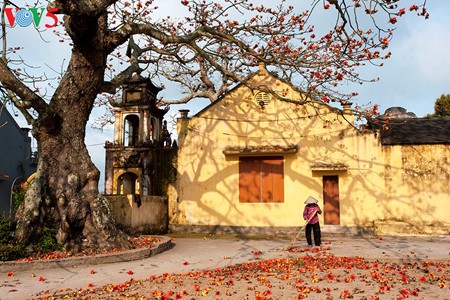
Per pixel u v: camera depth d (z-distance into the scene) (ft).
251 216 58.85
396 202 55.47
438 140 55.06
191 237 55.16
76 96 38.99
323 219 57.31
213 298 22.09
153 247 38.19
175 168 61.93
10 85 35.19
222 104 61.67
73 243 35.78
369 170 56.70
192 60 49.19
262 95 60.54
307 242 45.39
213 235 57.47
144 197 53.88
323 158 58.03
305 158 58.59
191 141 61.93
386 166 56.29
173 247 43.62
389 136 57.98
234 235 57.36
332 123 58.23
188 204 60.80
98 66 38.50
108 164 61.87
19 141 77.87
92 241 36.63
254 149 58.75
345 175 57.26
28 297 23.18
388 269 29.66
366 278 26.50
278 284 24.99
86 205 37.76
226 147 60.70
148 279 27.32
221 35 41.57
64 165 38.24
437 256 35.88
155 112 65.10
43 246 34.19
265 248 42.86
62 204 36.60
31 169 81.97
